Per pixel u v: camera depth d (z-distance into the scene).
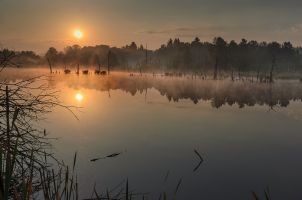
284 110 36.47
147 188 10.60
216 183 11.74
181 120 26.19
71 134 16.77
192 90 70.44
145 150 15.46
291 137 20.70
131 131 19.97
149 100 43.22
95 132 18.38
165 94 55.56
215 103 42.66
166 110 32.59
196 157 14.95
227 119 28.03
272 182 12.13
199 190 10.88
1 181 2.33
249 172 13.12
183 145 17.23
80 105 33.31
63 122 20.22
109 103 37.38
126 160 13.34
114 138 17.38
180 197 10.27
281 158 15.50
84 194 9.02
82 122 21.42
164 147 16.45
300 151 16.86
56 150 12.77
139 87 73.62
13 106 4.91
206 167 13.55
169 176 11.98
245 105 41.41
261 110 36.06
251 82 130.88
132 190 10.23
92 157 12.83
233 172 13.06
